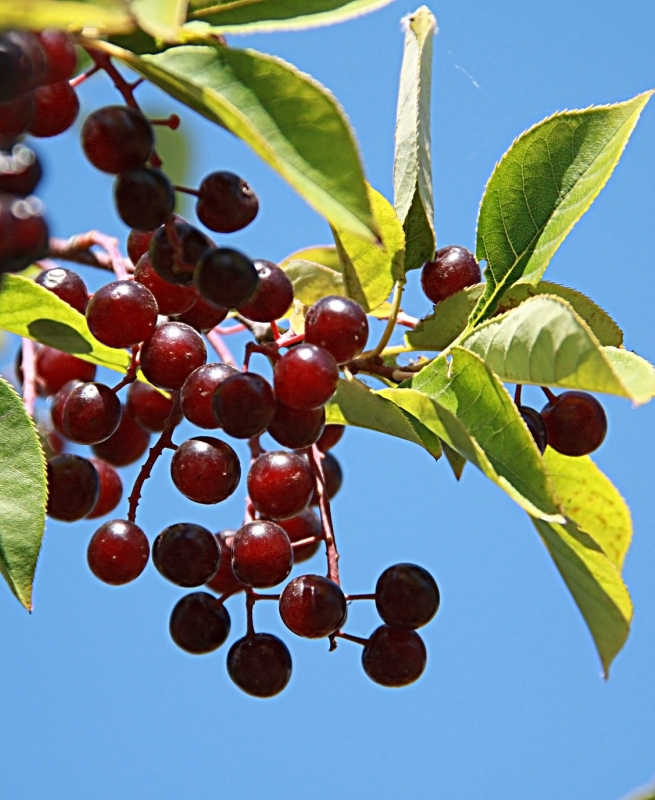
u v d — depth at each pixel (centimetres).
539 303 42
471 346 43
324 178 41
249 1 42
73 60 41
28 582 44
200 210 43
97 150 42
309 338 44
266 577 44
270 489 44
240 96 41
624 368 44
